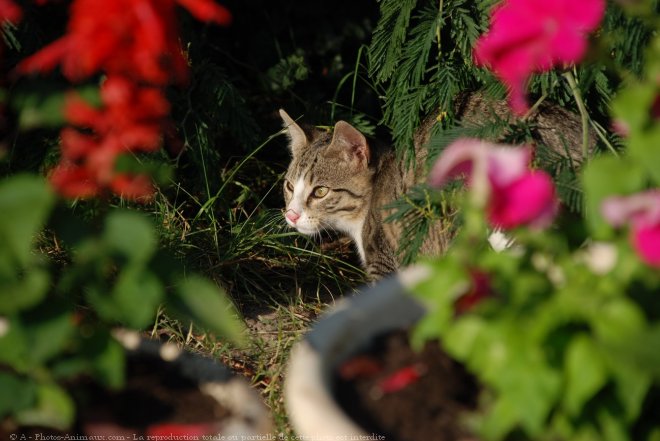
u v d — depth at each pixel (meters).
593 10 2.83
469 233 2.81
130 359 3.39
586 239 3.07
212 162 6.79
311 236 7.29
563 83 6.02
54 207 3.08
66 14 6.38
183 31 6.71
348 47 7.89
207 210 6.54
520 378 2.58
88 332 3.07
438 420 2.85
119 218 2.93
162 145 6.36
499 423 2.64
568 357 2.59
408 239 5.69
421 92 6.26
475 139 5.59
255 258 6.50
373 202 6.92
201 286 3.10
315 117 7.78
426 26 6.16
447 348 2.80
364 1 7.84
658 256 2.62
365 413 2.88
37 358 2.83
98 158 2.99
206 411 3.10
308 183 6.99
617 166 2.89
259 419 2.97
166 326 5.51
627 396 2.56
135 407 3.12
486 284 2.68
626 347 2.43
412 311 3.28
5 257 2.88
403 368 3.07
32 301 2.88
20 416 2.88
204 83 6.76
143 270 2.94
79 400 3.10
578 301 2.63
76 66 3.13
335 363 3.08
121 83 2.97
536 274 2.75
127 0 2.80
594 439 2.66
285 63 7.70
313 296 6.39
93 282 2.92
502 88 6.02
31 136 6.12
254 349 5.52
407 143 6.29
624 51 4.84
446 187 5.27
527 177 2.74
